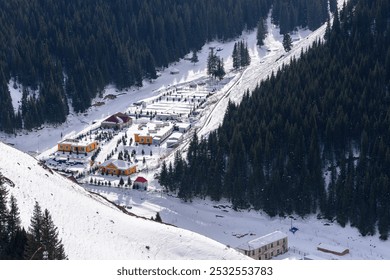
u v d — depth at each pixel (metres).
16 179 77.00
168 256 71.81
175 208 111.75
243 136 121.88
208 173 115.56
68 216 74.31
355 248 98.25
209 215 110.06
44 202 74.81
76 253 64.25
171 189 118.19
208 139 125.56
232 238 101.25
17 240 56.59
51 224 58.06
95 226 74.62
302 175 110.06
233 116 131.62
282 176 111.06
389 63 128.88
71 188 87.38
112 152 146.62
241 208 112.00
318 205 108.81
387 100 122.06
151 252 71.94
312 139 113.88
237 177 112.69
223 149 121.25
